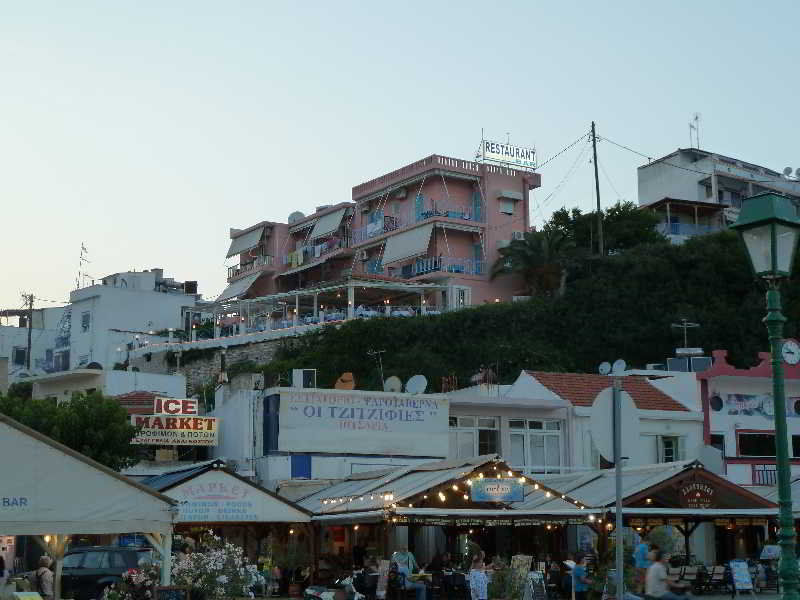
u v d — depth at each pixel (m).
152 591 20.61
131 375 54.03
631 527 32.78
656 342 69.00
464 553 31.98
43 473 19.78
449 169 79.00
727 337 68.25
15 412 36.84
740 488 30.69
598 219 76.88
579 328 70.00
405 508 26.67
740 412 40.53
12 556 36.22
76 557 25.14
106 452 36.41
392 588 25.61
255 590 29.47
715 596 30.19
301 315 78.94
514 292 78.38
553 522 28.33
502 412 39.00
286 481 34.75
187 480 28.30
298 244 93.31
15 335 93.62
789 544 11.87
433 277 76.19
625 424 11.59
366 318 65.75
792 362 41.69
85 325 87.19
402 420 37.34
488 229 79.38
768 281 12.84
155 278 99.38
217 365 70.25
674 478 30.09
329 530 33.34
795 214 13.02
